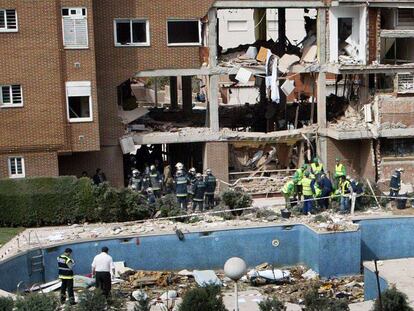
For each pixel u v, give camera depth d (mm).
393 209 40281
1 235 36375
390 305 22328
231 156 47688
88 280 32688
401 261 31812
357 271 36000
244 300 30672
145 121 49062
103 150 44562
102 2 43531
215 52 45562
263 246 37031
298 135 47156
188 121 50469
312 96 48438
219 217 39094
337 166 41156
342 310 21781
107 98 44312
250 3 45250
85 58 41750
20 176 41438
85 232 36562
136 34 44594
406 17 47438
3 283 30984
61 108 41562
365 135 45875
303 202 39500
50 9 40656
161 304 28922
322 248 35469
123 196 38531
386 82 47062
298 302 30031
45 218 38250
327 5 46500
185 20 45000
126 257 35500
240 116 53000
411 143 46875
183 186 40625
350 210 39625
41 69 40969
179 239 36094
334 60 47250
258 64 46906
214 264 36594
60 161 43875
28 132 41219
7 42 40250
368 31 46438
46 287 32656
